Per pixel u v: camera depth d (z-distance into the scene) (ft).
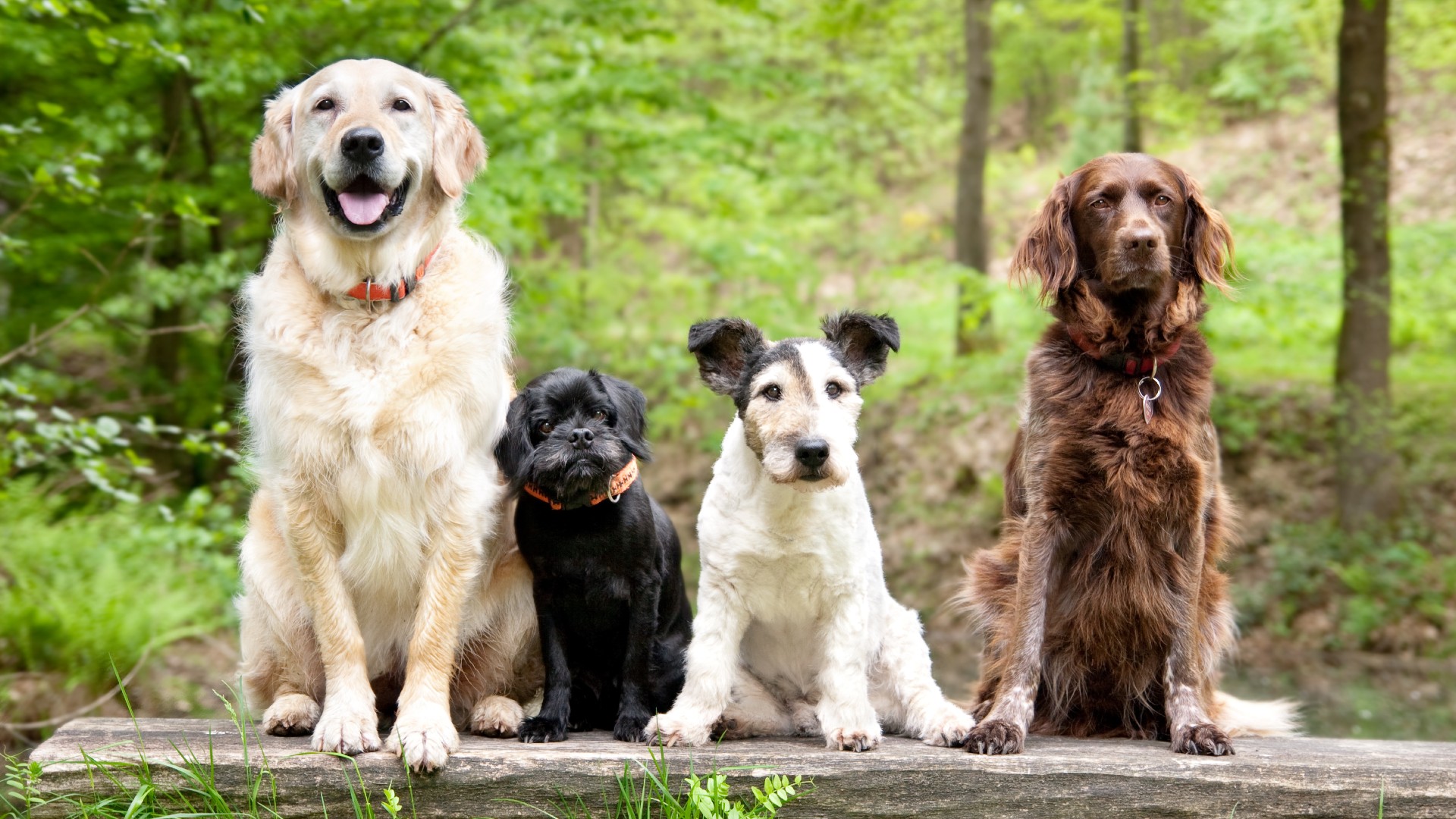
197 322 35.22
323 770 11.36
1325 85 68.69
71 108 30.89
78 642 23.89
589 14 33.68
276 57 30.91
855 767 11.49
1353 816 11.44
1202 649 13.88
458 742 11.91
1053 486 13.26
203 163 35.12
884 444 50.24
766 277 47.65
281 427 12.26
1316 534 39.04
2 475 20.42
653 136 37.11
